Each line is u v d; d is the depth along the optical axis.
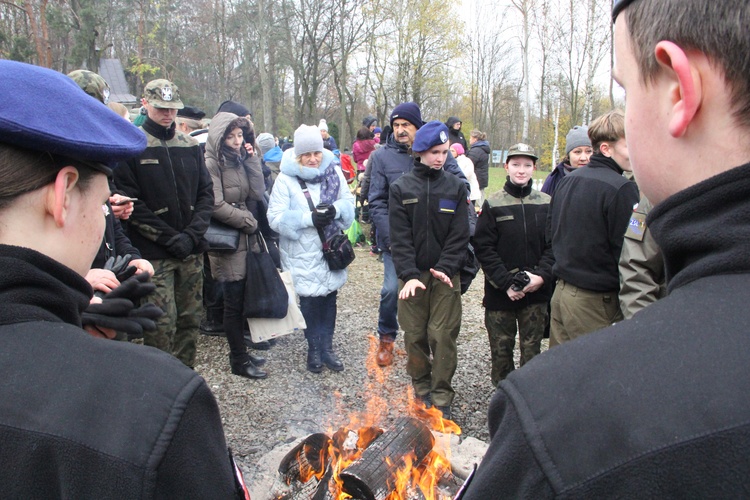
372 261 7.44
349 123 31.89
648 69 0.59
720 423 0.46
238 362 3.76
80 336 0.73
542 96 25.45
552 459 0.51
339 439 2.36
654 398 0.49
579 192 2.69
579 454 0.50
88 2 22.55
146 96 3.12
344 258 3.78
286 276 3.85
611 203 2.59
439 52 27.59
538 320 3.32
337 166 4.02
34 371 0.67
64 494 0.63
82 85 2.77
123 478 0.63
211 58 31.25
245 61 30.92
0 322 0.70
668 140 0.59
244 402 3.42
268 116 25.56
